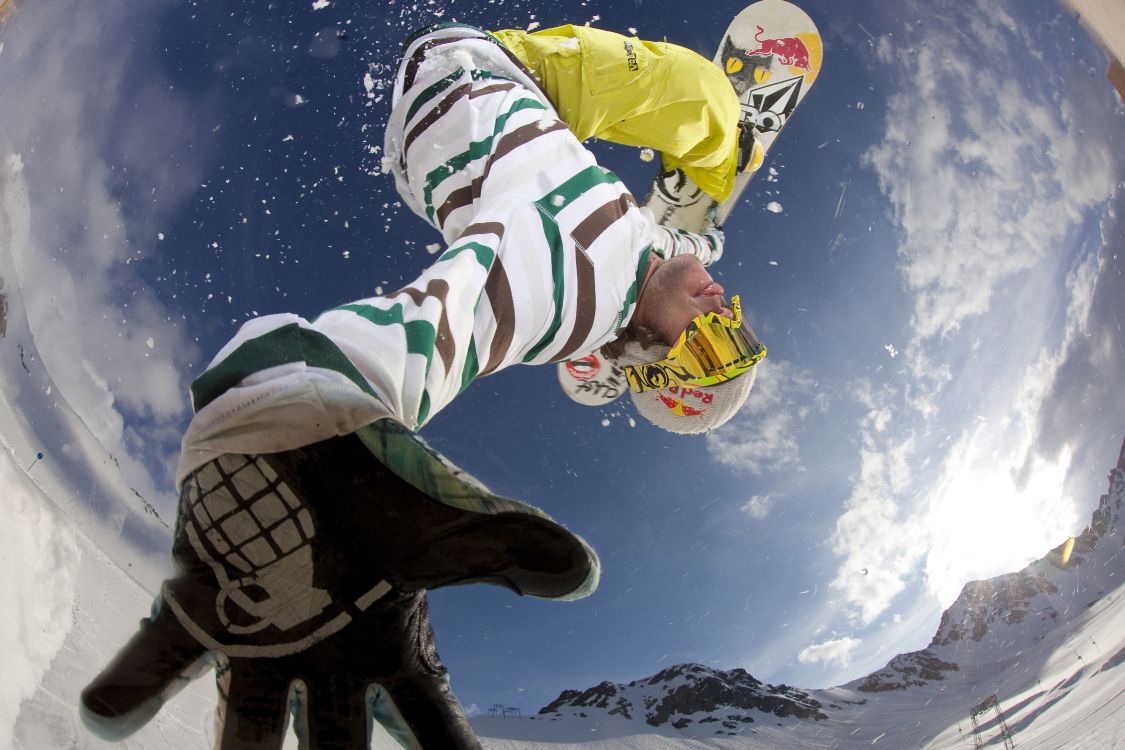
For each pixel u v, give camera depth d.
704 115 1.59
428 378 0.90
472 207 1.25
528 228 1.13
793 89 2.31
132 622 1.62
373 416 0.77
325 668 0.80
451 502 0.77
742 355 1.45
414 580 0.81
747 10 2.35
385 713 0.84
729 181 1.84
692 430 1.57
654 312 1.37
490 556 0.81
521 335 1.09
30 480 1.83
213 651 0.78
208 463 0.76
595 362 2.01
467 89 1.34
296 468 0.76
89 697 0.75
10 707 1.12
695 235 1.72
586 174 1.27
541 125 1.30
